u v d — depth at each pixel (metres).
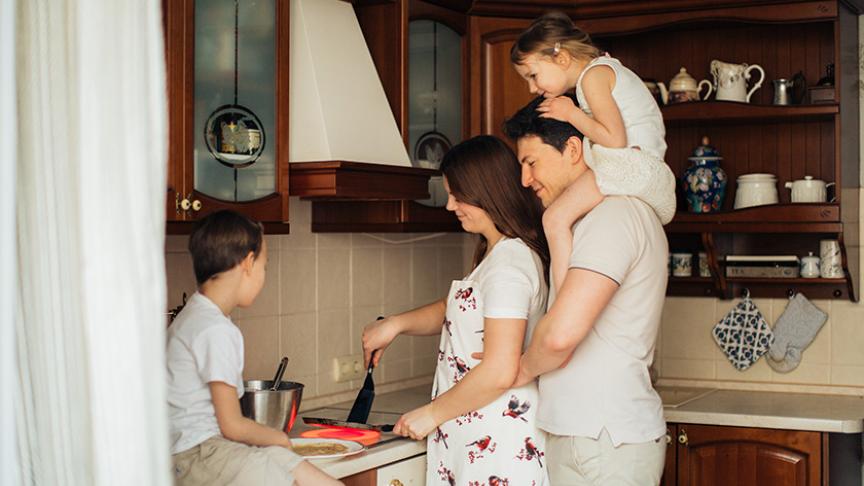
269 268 2.87
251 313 2.81
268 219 2.48
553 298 2.24
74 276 1.26
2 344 1.17
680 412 3.07
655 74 3.69
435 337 3.66
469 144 2.45
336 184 2.52
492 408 2.35
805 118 3.34
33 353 1.28
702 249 3.65
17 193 1.27
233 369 2.02
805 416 2.96
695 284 3.60
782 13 3.28
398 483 2.42
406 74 3.00
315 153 2.57
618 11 3.42
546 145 2.31
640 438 2.19
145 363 1.23
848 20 3.35
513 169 2.42
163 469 1.24
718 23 3.41
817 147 3.49
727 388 3.60
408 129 3.04
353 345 3.21
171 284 2.54
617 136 2.27
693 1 3.34
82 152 1.23
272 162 2.51
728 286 3.57
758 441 2.99
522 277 2.30
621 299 2.19
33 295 1.28
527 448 2.35
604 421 2.19
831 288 3.48
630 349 2.20
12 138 1.17
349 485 2.31
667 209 2.28
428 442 2.48
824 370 3.50
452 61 3.28
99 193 1.23
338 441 2.42
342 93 2.69
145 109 1.23
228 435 2.00
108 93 1.23
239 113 2.41
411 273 3.51
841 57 3.25
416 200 3.04
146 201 1.23
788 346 3.51
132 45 1.24
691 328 3.65
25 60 1.27
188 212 2.24
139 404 1.23
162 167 1.25
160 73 1.25
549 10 3.41
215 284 2.08
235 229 2.06
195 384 2.01
